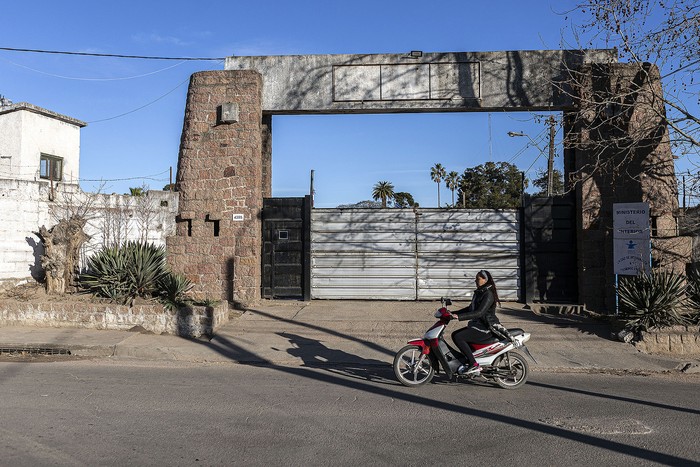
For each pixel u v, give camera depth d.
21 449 5.32
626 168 13.39
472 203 48.50
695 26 11.62
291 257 14.98
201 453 5.31
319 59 14.91
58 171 30.33
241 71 14.60
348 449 5.48
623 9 12.01
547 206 14.59
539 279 14.50
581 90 13.87
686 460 5.27
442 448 5.54
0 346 10.72
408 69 14.75
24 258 17.56
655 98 12.64
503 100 14.52
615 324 11.95
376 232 15.02
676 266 13.11
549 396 7.82
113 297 12.52
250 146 14.45
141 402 7.14
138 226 21.45
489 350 8.16
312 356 10.53
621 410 7.06
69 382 8.22
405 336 11.80
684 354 10.80
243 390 7.97
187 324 11.89
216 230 14.56
